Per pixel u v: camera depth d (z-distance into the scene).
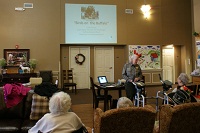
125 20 9.18
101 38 8.97
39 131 1.90
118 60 9.35
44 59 8.52
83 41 8.82
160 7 9.55
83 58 9.08
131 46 9.18
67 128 1.90
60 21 8.64
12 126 2.76
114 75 9.29
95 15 8.92
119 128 1.73
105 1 9.01
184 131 1.96
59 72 8.59
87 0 8.86
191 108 1.89
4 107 3.15
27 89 3.37
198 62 7.61
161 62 9.54
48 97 3.16
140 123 1.77
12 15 8.30
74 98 6.81
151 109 1.88
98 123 1.74
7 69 7.98
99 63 9.23
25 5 8.38
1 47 8.22
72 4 8.73
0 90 3.22
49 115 1.94
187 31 9.89
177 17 9.77
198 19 7.94
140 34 9.31
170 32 9.69
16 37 8.32
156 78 9.39
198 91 3.66
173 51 10.23
